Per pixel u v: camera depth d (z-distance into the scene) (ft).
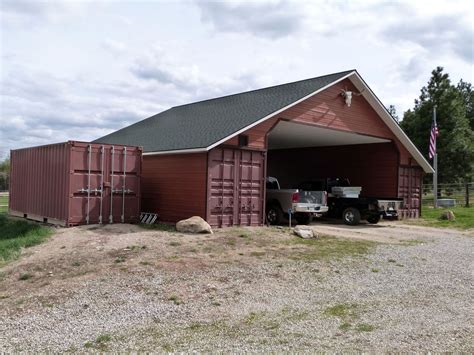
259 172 49.44
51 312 20.17
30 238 36.88
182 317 19.76
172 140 51.90
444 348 16.42
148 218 49.11
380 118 66.03
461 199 110.52
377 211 57.36
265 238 40.73
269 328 18.48
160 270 27.53
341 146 77.92
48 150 46.65
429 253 37.24
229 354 15.62
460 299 23.35
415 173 74.28
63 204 42.91
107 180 44.47
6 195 120.37
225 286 24.81
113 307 20.92
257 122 47.65
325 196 55.31
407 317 20.15
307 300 22.66
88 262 29.45
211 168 44.93
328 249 37.06
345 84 59.31
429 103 117.39
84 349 16.08
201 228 41.01
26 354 15.62
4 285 25.03
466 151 113.80
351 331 18.20
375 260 33.22
